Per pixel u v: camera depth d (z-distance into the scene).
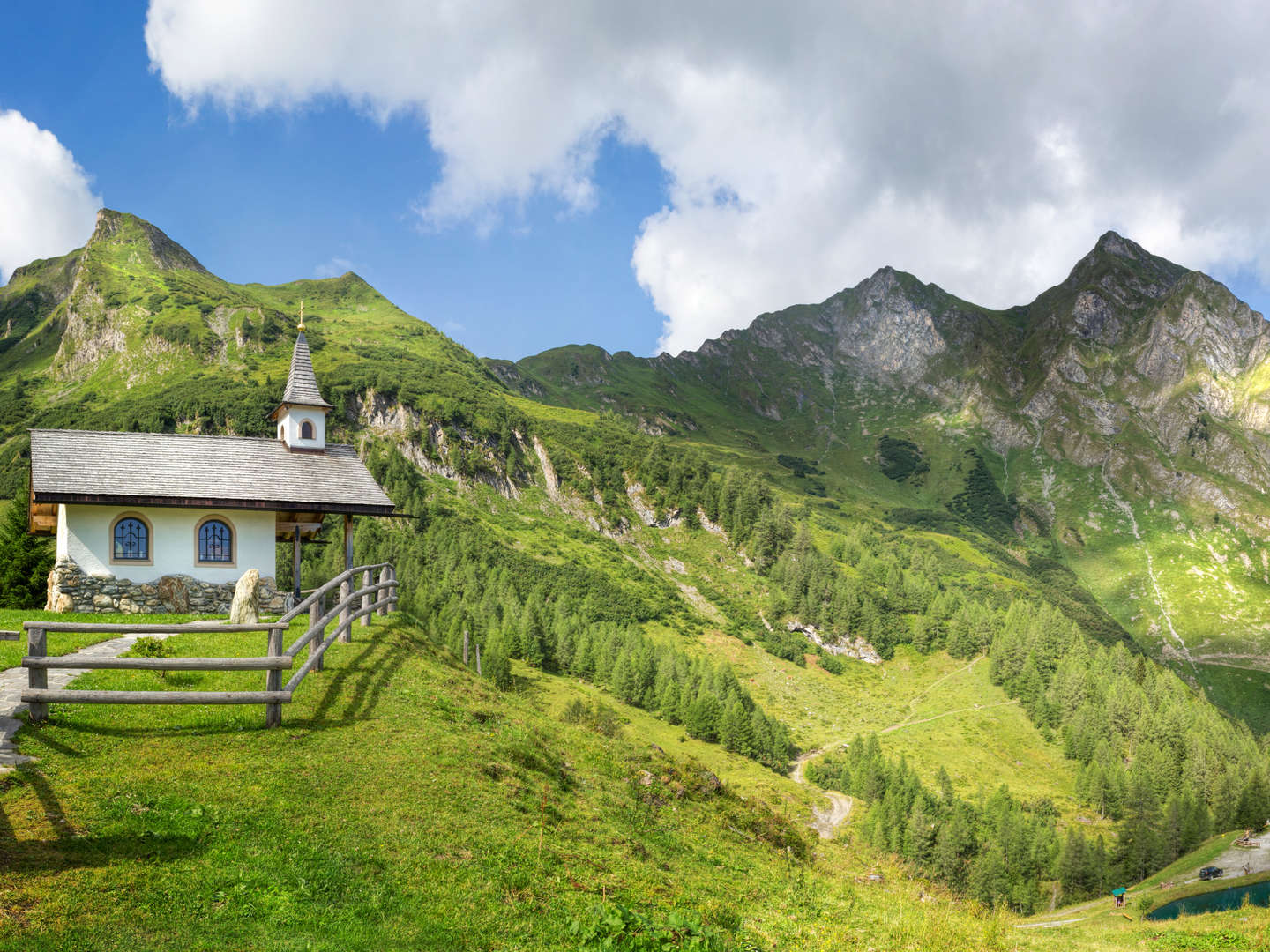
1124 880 109.38
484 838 15.37
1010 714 168.50
